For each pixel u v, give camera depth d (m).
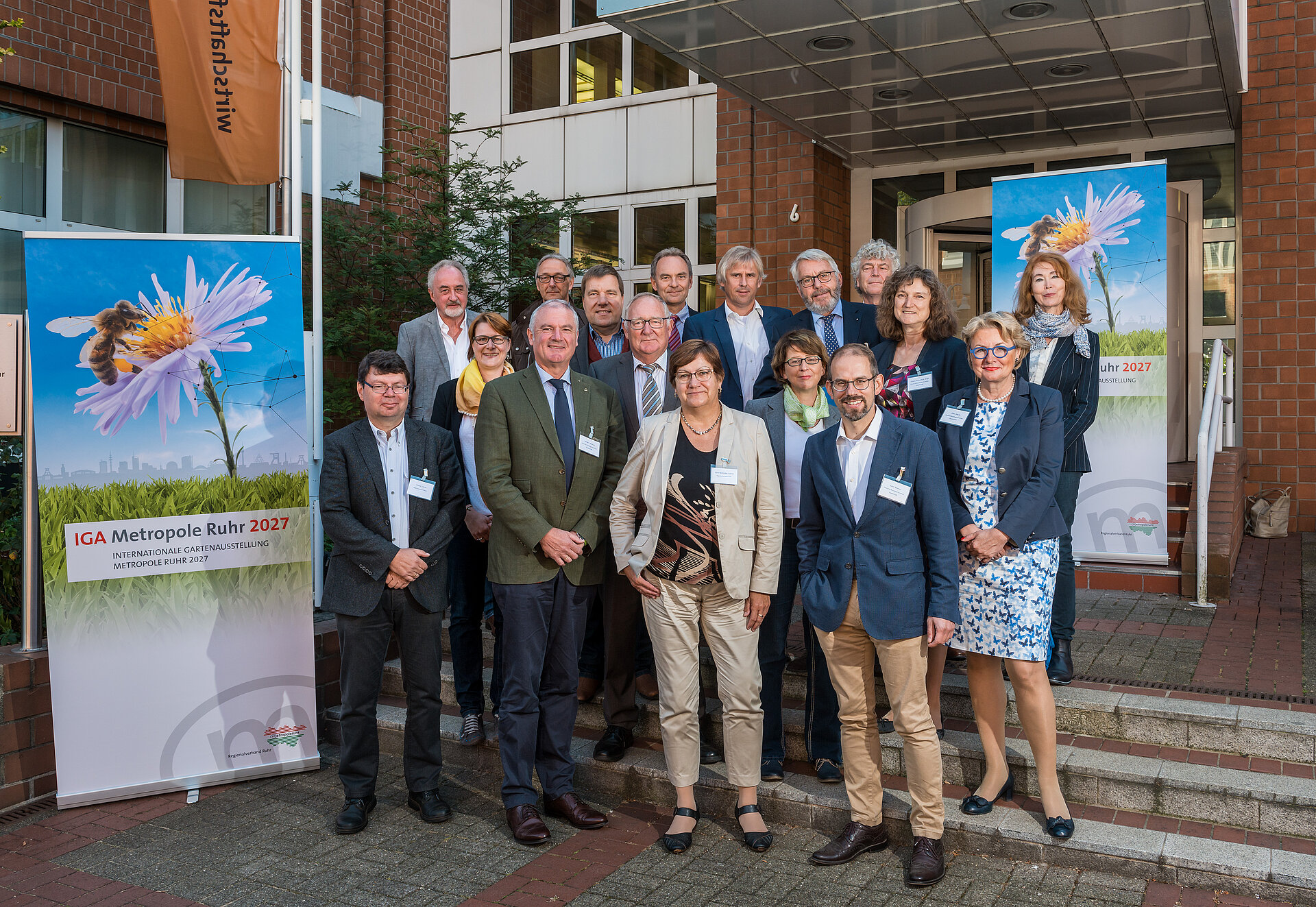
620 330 4.77
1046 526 3.40
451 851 3.61
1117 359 6.06
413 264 8.61
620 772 4.08
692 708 3.64
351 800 3.85
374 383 3.82
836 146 8.84
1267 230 7.84
